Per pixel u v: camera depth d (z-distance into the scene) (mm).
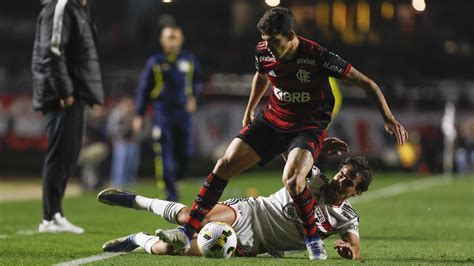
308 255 27312
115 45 125562
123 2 138125
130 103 74938
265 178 84500
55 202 34750
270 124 25172
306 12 128875
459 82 109188
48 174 34469
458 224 42312
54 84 33594
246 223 25641
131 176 75062
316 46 24547
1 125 95125
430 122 103938
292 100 25000
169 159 50750
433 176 96688
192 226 24672
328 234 25922
